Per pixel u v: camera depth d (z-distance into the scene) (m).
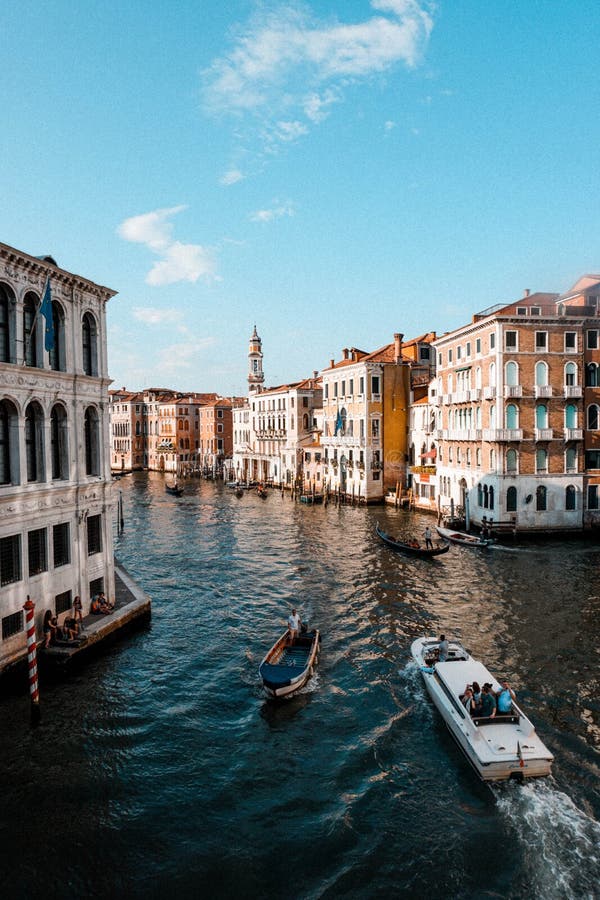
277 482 74.31
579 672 17.22
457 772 12.62
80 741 13.73
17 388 15.95
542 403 35.62
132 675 17.16
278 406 73.56
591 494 36.31
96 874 10.02
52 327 16.66
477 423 38.19
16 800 11.74
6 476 16.08
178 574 29.28
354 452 55.59
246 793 12.06
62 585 18.03
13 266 15.88
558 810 11.34
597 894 9.57
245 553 34.03
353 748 13.59
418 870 10.09
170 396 110.19
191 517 48.59
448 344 42.91
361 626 21.25
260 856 10.43
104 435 20.27
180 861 10.32
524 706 15.23
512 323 35.28
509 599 24.03
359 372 54.69
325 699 15.88
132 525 44.62
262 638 20.31
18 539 16.25
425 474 49.31
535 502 35.66
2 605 15.64
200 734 14.18
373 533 39.28
